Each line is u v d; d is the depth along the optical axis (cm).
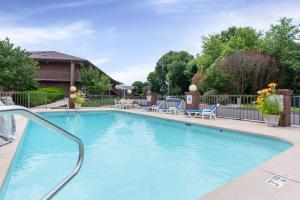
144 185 397
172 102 1619
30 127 904
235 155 587
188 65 4238
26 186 383
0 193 303
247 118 1109
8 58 1872
